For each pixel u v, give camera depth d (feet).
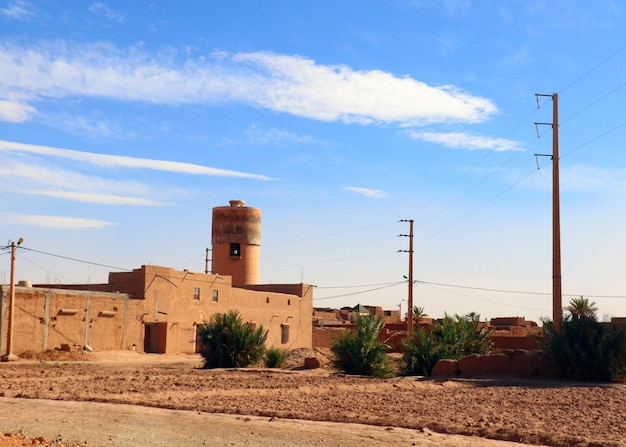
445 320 114.73
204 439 44.68
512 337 143.74
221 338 129.18
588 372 93.15
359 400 69.10
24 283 153.99
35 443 41.14
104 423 51.16
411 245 177.68
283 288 247.50
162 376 97.71
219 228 263.90
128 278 180.75
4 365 121.80
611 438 45.83
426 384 87.40
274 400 68.08
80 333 157.99
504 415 57.82
